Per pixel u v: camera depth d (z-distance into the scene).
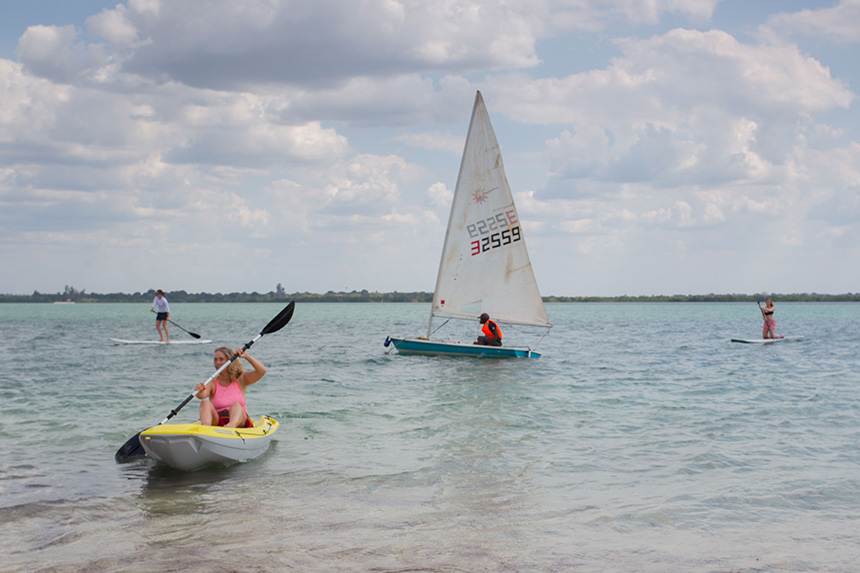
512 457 8.88
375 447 9.45
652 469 8.25
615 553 5.50
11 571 5.11
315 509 6.69
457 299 21.80
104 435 10.23
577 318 78.62
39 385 15.55
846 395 14.16
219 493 7.26
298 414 11.92
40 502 6.92
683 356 23.59
